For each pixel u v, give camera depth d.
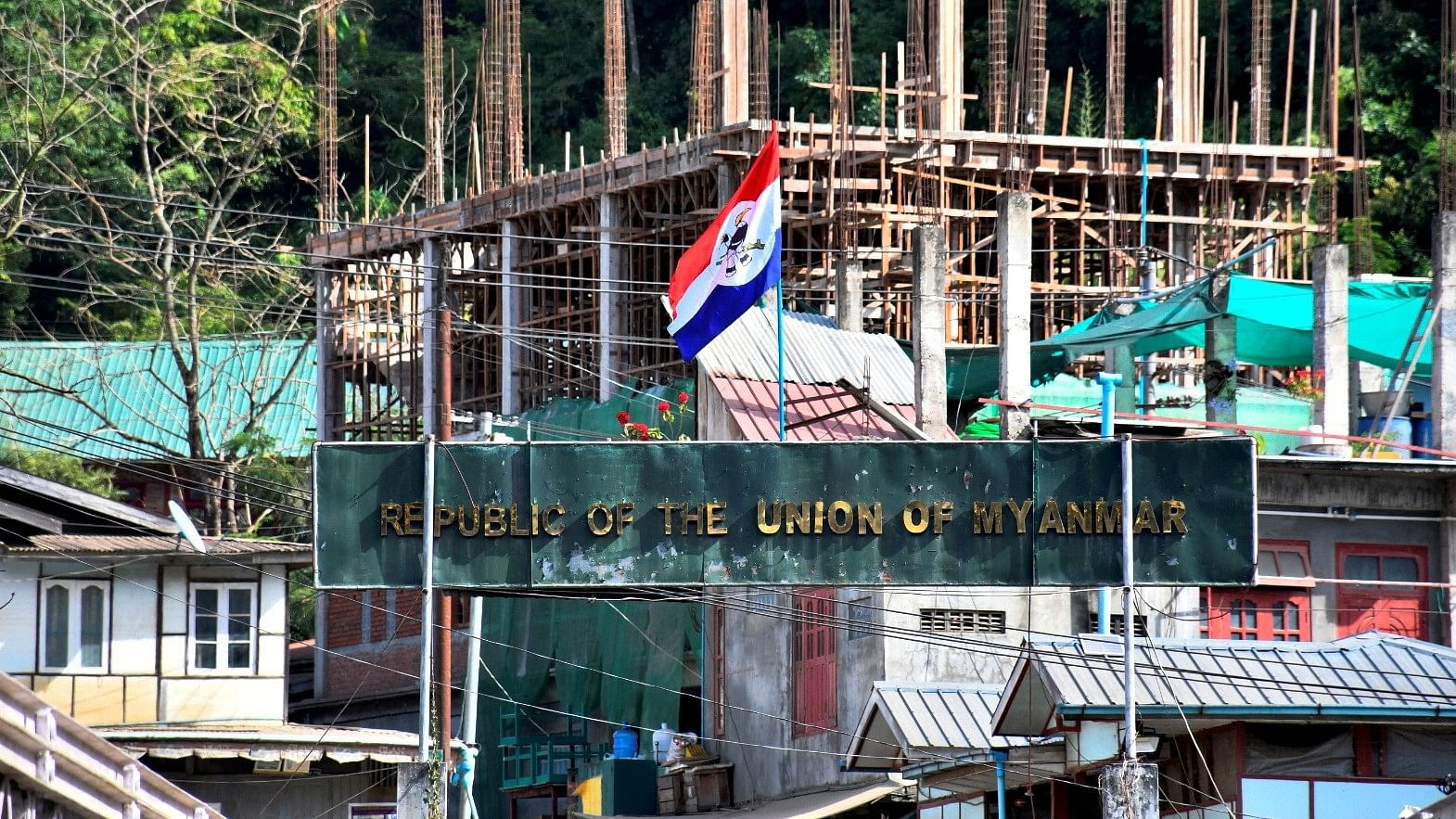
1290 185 157.00
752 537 80.00
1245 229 158.00
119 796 71.75
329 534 79.88
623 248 157.62
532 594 80.50
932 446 80.38
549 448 80.56
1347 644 91.62
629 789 134.50
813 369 132.38
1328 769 87.31
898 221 146.38
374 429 184.38
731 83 152.88
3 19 198.12
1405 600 118.50
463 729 111.44
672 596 80.25
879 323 151.25
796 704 126.38
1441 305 124.12
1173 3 163.88
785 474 80.31
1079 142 151.25
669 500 80.25
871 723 102.94
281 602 122.25
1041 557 79.75
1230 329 130.88
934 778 99.25
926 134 147.75
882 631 108.62
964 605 117.25
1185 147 153.25
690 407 138.88
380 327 186.00
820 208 149.88
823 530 79.94
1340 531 118.94
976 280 148.00
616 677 143.50
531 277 165.75
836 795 116.12
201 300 189.38
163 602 120.62
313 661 185.12
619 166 157.00
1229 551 79.38
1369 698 86.50
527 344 165.50
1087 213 152.12
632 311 157.25
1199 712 85.19
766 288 104.25
